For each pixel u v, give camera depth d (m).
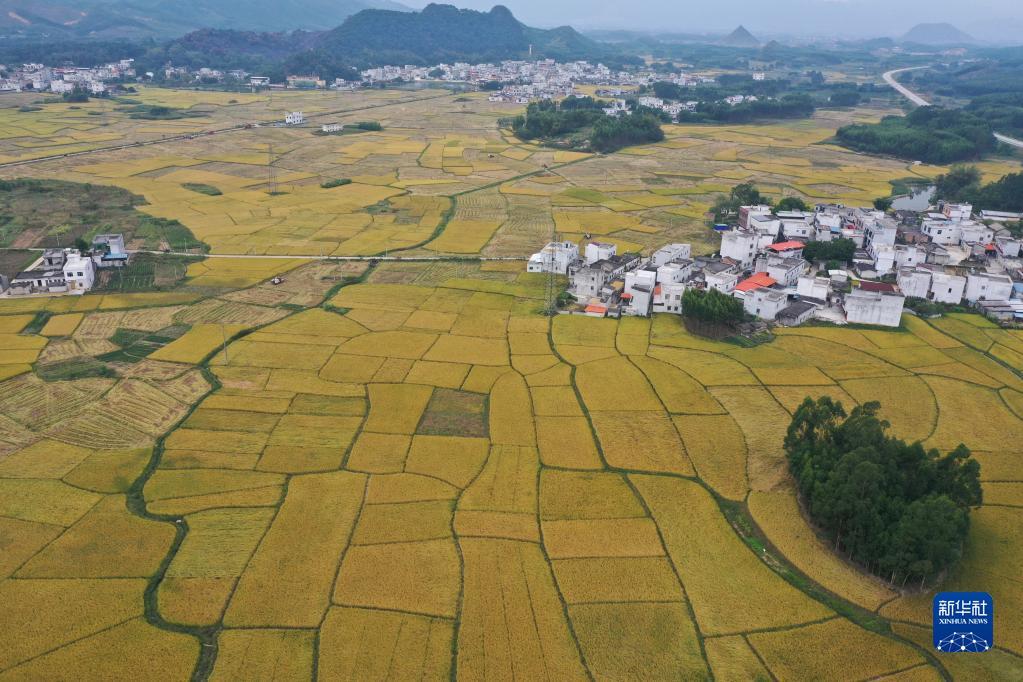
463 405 127.00
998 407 128.00
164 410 124.81
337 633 79.56
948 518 87.12
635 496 103.31
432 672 75.06
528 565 89.81
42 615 81.81
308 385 133.00
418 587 86.12
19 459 110.44
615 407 126.56
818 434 108.50
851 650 78.44
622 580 87.75
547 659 76.94
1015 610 84.00
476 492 103.44
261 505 100.25
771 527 97.44
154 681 74.19
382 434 117.50
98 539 93.50
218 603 83.62
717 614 83.25
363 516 98.06
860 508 90.94
